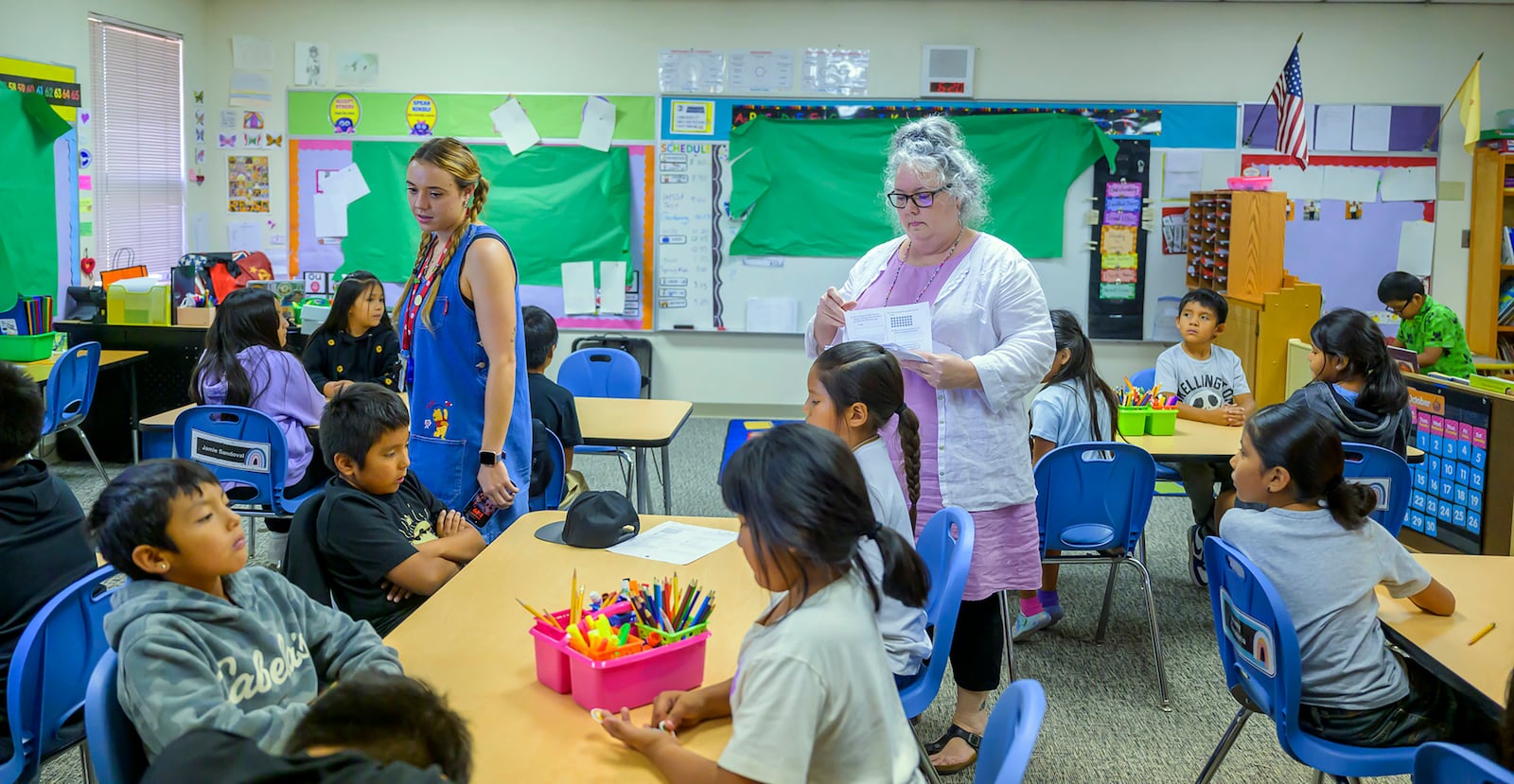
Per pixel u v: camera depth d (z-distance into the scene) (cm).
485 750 143
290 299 628
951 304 253
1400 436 346
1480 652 192
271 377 387
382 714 95
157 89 647
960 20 672
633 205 694
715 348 706
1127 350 693
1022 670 340
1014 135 674
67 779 260
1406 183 673
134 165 629
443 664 169
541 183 691
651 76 682
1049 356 253
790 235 691
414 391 264
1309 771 277
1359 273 682
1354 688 204
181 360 577
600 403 443
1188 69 671
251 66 688
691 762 134
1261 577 203
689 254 696
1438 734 201
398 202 694
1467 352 555
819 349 275
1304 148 629
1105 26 669
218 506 154
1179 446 366
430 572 213
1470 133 634
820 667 129
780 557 133
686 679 161
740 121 681
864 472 209
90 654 199
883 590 142
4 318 529
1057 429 350
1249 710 227
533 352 366
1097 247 682
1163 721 305
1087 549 330
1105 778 272
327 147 693
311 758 85
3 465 201
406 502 229
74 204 577
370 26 684
